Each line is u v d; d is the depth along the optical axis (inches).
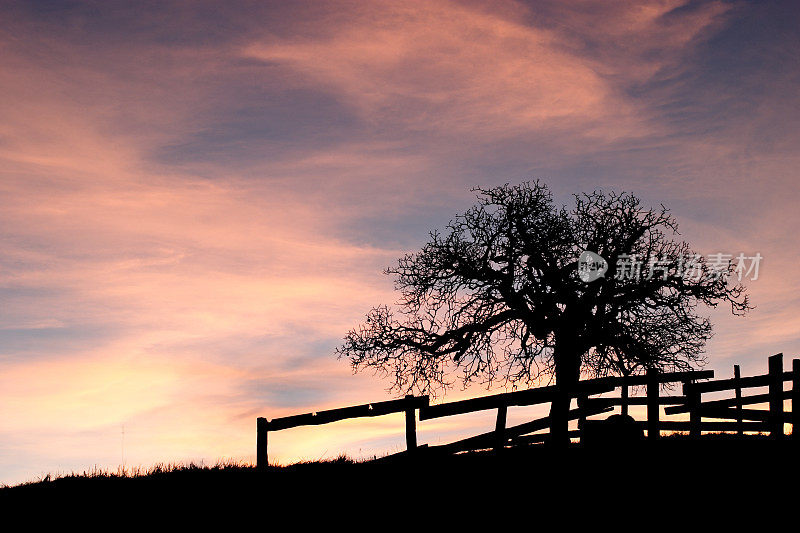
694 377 761.6
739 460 574.9
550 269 1173.1
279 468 608.7
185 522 466.0
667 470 547.8
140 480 580.7
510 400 596.7
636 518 443.5
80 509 499.2
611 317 1131.9
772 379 727.1
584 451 587.2
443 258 1212.5
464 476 549.6
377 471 571.8
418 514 466.3
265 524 457.4
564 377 1115.9
